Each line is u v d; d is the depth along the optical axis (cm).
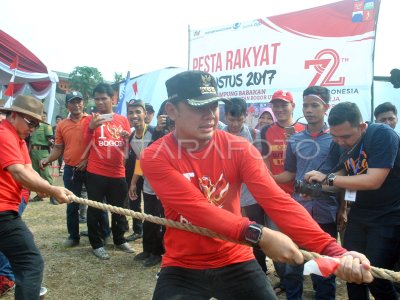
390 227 264
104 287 391
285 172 358
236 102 384
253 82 586
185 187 183
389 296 266
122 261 465
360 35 490
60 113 1848
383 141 257
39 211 714
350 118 264
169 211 207
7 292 367
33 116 304
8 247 282
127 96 952
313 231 175
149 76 941
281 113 386
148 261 449
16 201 294
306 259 166
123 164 488
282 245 162
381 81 636
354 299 281
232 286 203
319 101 326
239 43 603
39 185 285
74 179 510
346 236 288
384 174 255
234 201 206
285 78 553
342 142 276
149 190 444
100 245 478
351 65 496
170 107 192
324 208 319
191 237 199
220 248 199
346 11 501
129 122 505
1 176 284
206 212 175
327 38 516
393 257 271
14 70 905
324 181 288
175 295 193
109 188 481
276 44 562
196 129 186
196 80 183
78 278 412
